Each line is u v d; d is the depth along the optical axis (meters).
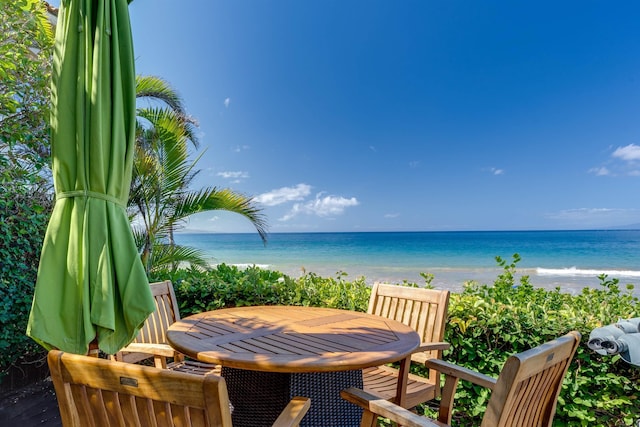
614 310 2.67
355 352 1.67
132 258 1.64
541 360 1.22
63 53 1.66
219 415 0.93
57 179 1.62
